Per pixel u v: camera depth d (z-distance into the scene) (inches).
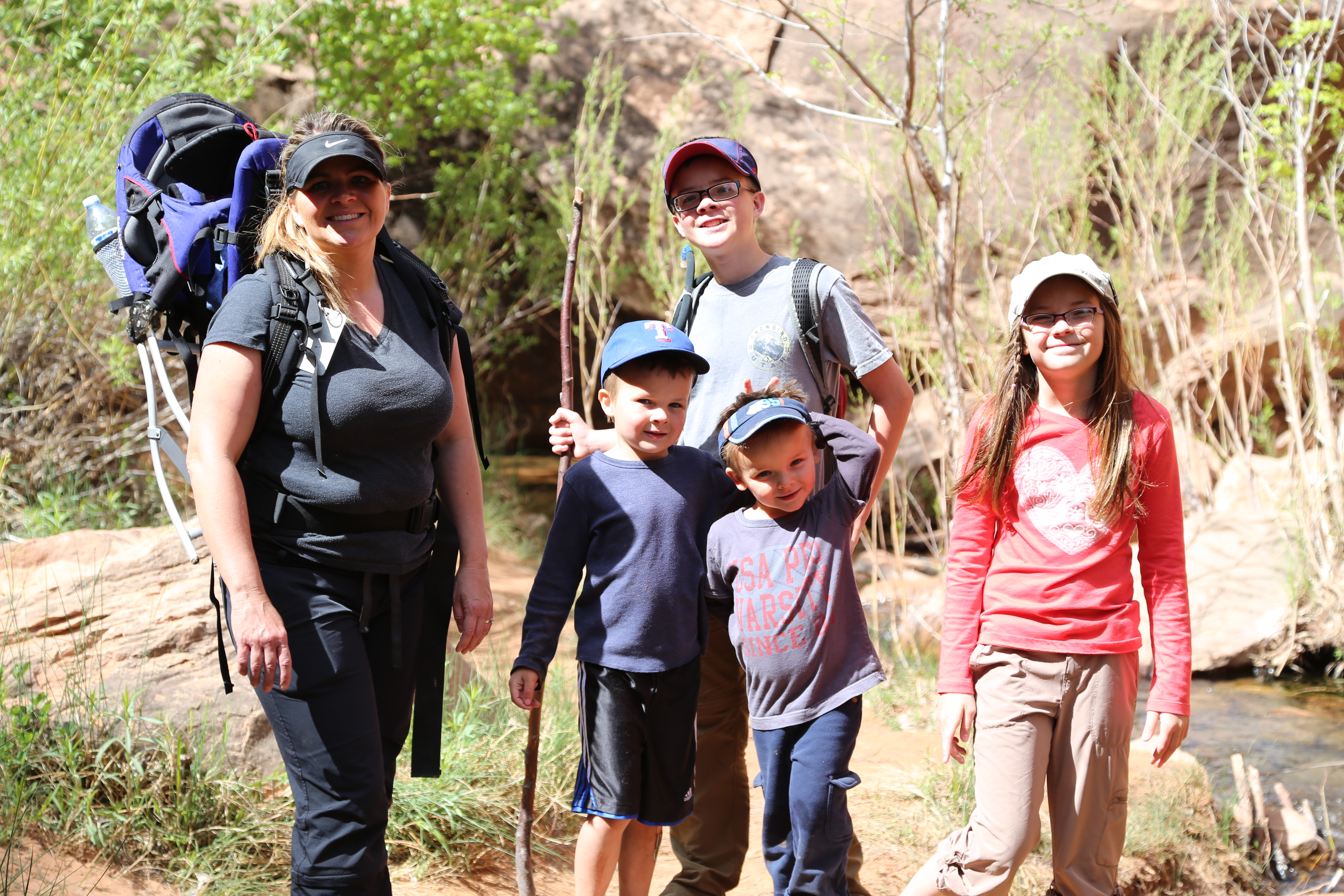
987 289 261.9
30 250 199.8
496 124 317.7
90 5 220.1
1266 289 305.6
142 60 230.5
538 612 107.9
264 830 127.6
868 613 264.1
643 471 108.7
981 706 108.7
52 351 248.5
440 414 96.4
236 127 107.8
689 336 121.3
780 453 104.2
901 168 286.4
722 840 120.3
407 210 352.5
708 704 118.8
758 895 135.2
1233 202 310.5
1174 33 278.7
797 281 116.2
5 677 135.0
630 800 106.8
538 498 369.7
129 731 128.2
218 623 95.7
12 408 240.2
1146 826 150.6
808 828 102.5
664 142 298.2
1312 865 159.2
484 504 331.6
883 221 285.6
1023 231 279.6
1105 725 104.3
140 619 153.7
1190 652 105.7
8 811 117.3
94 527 226.7
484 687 175.0
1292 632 244.8
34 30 219.8
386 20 299.7
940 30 194.2
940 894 106.9
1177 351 291.1
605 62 334.3
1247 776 168.9
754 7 326.6
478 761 150.7
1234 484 293.6
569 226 311.4
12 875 108.8
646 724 106.9
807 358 117.7
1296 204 271.1
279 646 85.8
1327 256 300.7
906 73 196.4
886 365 116.8
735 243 119.0
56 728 128.1
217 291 98.7
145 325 99.1
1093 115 278.8
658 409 105.7
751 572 106.2
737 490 113.4
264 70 326.3
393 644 96.9
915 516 325.7
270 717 92.6
